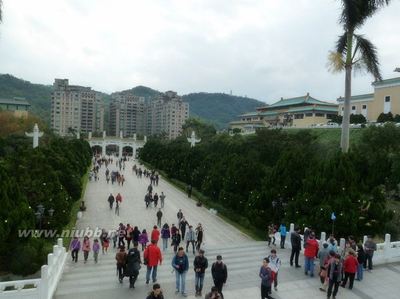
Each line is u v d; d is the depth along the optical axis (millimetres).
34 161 27531
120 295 14859
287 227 24156
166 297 14586
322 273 15555
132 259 15492
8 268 18750
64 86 151125
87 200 39375
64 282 16469
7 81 181750
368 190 25125
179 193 46906
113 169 72188
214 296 9930
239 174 33469
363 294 14992
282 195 27062
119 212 34562
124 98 173250
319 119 87375
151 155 82188
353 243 17281
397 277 17047
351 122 58375
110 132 176125
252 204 28188
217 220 32906
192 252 22141
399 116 50812
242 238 26922
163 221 32062
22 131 68188
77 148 62312
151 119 174750
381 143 35562
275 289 15242
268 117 111688
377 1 23031
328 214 21672
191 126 113812
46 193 25172
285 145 45719
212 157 45688
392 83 60031
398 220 26094
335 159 23875
